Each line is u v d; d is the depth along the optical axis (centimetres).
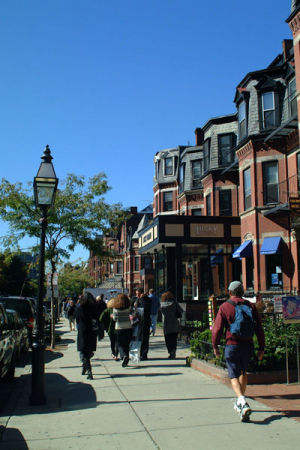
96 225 1647
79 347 970
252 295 1861
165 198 4041
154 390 816
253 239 2214
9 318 1072
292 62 2128
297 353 841
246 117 2338
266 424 589
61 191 1670
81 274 5159
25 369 1184
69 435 566
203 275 2383
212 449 503
